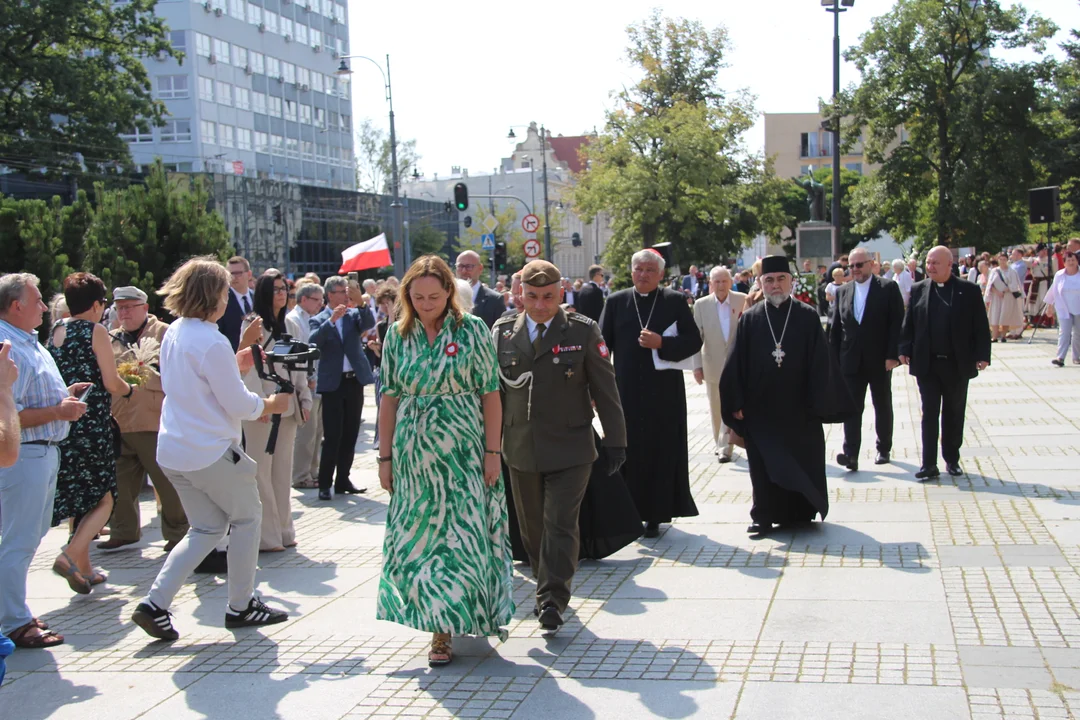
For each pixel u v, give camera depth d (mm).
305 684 4703
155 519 8828
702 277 36781
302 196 57938
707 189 42688
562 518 5328
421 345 4887
